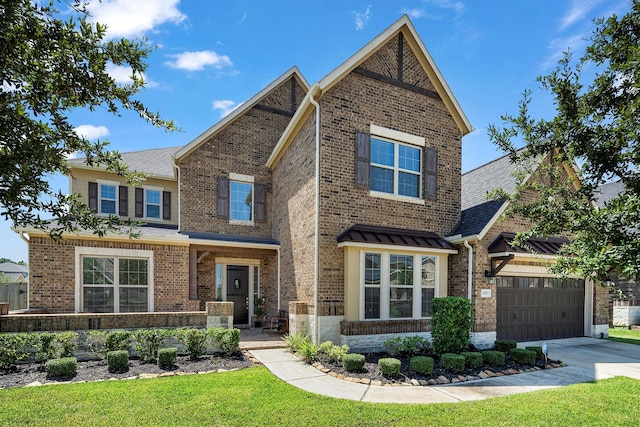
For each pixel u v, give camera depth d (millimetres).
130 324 9320
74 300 11352
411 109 12273
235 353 9414
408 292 11094
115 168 3988
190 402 5934
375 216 11352
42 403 5789
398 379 7652
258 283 15156
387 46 12008
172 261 12625
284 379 7441
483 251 11367
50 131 3279
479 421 5395
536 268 12656
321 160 10688
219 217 14305
